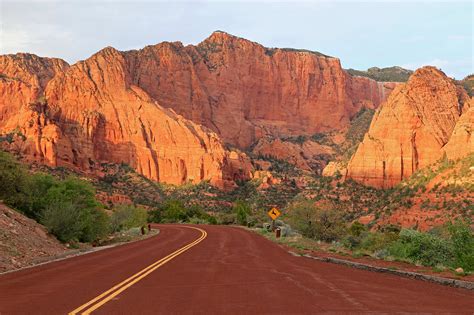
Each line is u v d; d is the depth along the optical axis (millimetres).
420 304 11164
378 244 35125
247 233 56656
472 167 97375
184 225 87938
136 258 23828
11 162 33750
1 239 22875
